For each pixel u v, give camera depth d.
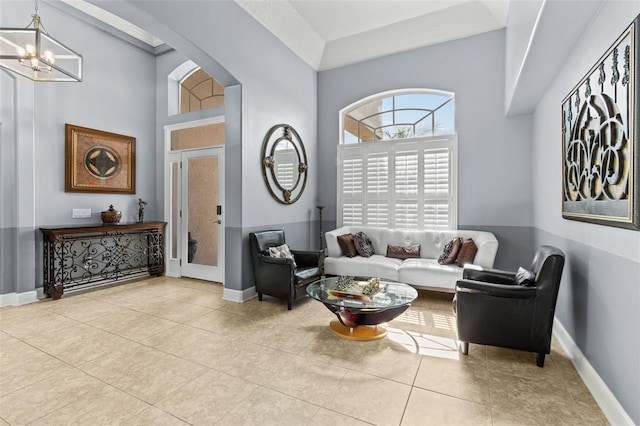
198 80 5.20
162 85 5.25
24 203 3.69
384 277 3.99
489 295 2.31
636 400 1.52
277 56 4.37
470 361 2.34
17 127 3.63
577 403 1.85
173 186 5.20
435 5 4.15
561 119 2.60
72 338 2.72
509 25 3.60
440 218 4.53
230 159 3.81
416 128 4.86
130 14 2.62
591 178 1.97
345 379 2.09
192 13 3.03
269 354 2.44
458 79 4.44
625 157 1.56
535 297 2.22
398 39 4.65
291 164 4.70
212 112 4.74
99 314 3.32
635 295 1.53
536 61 2.56
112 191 4.68
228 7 3.49
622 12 1.63
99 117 4.54
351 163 5.18
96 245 4.52
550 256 2.21
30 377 2.10
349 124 5.34
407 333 2.86
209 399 1.87
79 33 4.28
